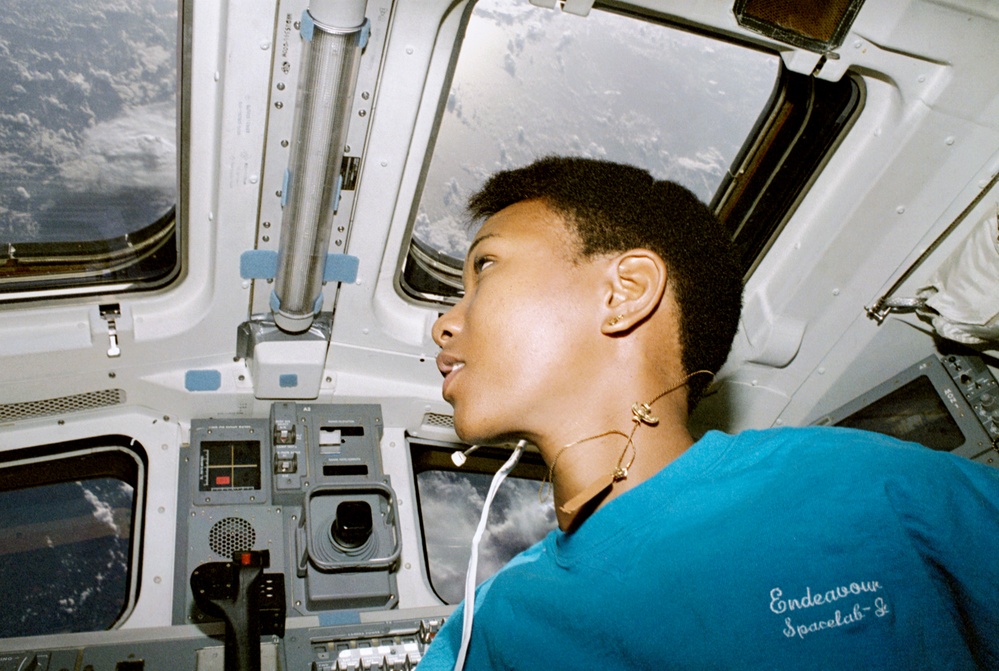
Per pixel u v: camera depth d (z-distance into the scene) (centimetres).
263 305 315
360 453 338
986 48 273
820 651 72
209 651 249
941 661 75
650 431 92
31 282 287
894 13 265
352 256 304
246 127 258
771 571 75
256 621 239
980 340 328
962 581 78
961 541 78
